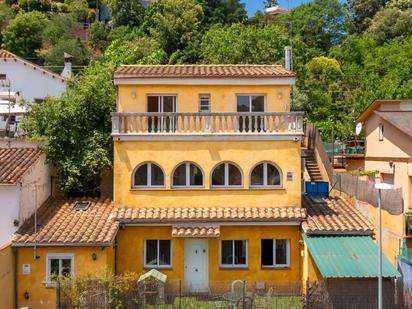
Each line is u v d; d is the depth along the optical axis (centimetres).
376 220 2617
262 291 2311
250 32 5031
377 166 3519
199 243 2456
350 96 5628
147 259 2459
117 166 2464
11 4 10412
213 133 2458
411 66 5716
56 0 11106
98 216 2466
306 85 5653
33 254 2238
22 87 5056
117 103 2688
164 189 2466
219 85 2581
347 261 2145
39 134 2830
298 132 2466
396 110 3469
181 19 7712
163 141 2470
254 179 2492
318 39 8394
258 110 2605
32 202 2466
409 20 7556
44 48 8625
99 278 2031
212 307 2038
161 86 2577
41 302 2228
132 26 9219
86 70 4631
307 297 2017
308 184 2866
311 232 2308
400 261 2350
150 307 2045
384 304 2052
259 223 2416
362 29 8725
